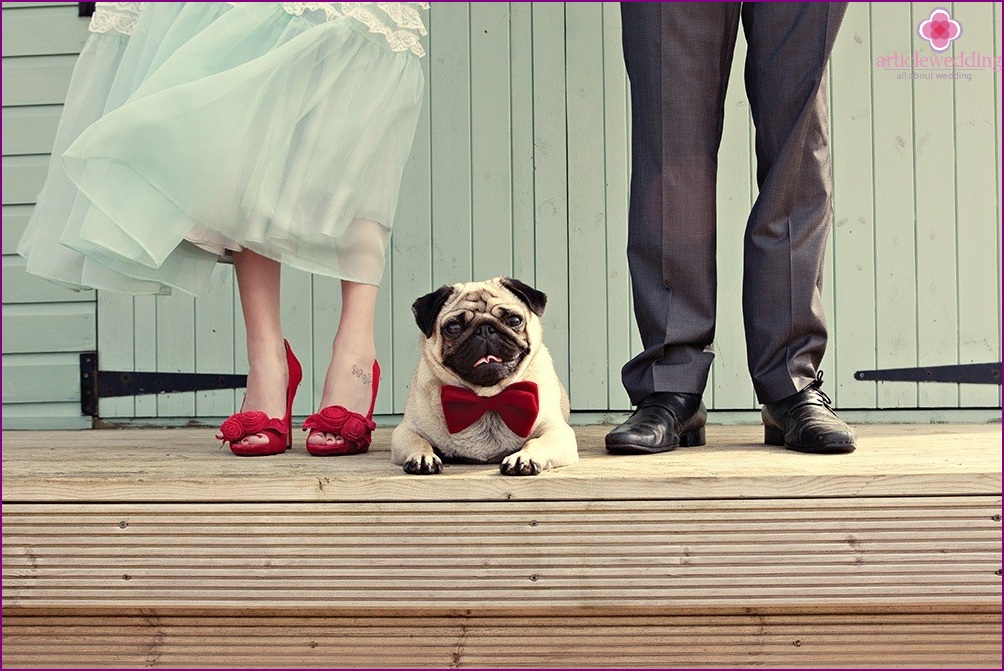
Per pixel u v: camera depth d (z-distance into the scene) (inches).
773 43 72.7
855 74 112.3
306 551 56.5
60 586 57.5
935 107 112.0
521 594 55.6
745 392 113.6
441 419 67.5
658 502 55.4
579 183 114.5
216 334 117.1
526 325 68.5
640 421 71.7
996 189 112.0
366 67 77.1
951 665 56.7
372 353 81.4
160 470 61.5
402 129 81.4
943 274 112.7
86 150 63.8
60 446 86.1
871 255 112.8
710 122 75.2
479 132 114.9
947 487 54.9
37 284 118.5
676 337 75.1
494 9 114.3
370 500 56.4
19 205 118.2
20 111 118.2
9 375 118.7
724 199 113.3
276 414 78.0
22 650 59.3
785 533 55.1
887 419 113.0
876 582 54.9
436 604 55.8
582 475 56.4
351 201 76.0
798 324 74.0
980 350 112.4
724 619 57.0
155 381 117.6
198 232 72.0
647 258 76.5
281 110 72.0
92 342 118.3
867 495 55.1
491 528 55.8
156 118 66.0
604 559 55.5
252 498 56.9
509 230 115.0
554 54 114.2
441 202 115.3
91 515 57.6
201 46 70.4
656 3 72.6
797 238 74.3
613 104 114.0
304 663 58.2
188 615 58.6
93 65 76.5
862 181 112.7
